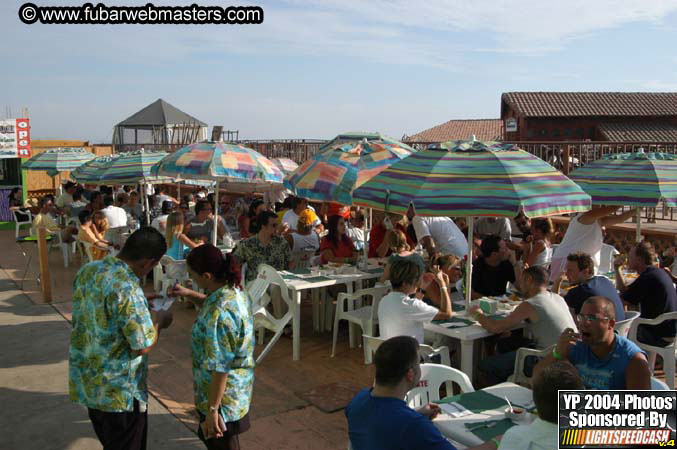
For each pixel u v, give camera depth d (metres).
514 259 6.20
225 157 7.70
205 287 3.25
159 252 3.26
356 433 2.59
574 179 6.87
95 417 3.26
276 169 8.16
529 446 2.55
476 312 4.95
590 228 6.57
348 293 6.67
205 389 3.22
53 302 9.11
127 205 12.97
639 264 5.55
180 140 30.81
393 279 4.91
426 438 2.45
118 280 3.12
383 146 7.34
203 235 9.29
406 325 4.82
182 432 4.80
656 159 6.70
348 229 9.29
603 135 28.23
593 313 3.46
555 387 2.50
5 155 18.64
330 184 6.69
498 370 4.91
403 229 8.23
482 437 2.97
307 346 6.97
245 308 3.24
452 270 6.61
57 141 22.34
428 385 3.78
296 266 8.80
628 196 6.21
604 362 3.51
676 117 28.91
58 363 6.46
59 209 14.37
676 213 11.05
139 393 3.26
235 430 3.26
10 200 18.70
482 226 8.98
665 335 5.39
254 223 7.55
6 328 7.77
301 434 4.72
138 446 3.31
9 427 4.91
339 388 5.63
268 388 5.68
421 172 4.93
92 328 3.15
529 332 5.00
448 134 41.81
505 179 4.67
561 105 29.55
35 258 13.15
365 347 6.32
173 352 6.77
